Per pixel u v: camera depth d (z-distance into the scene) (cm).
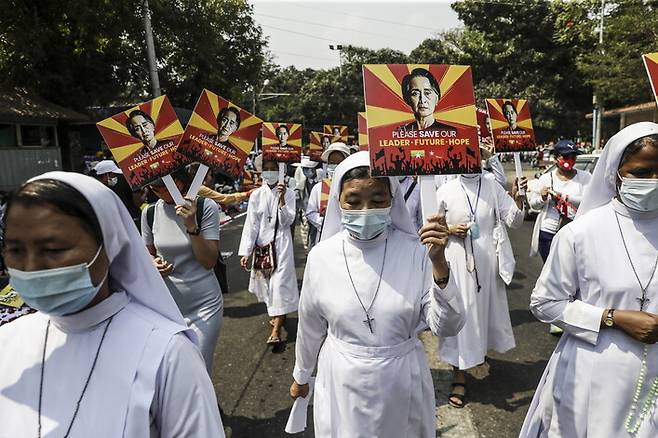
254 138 299
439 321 195
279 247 480
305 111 4762
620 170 196
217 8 1814
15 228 117
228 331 509
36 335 130
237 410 355
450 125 197
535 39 2359
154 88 1445
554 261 214
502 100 398
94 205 121
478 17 2453
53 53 1344
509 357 427
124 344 123
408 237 222
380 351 205
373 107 193
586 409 199
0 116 1218
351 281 211
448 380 391
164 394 121
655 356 188
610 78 1535
